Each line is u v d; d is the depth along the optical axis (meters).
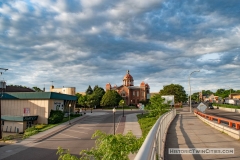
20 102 38.59
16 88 53.59
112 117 46.53
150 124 24.39
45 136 26.11
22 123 33.41
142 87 98.56
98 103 84.00
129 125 33.22
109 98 81.69
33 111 37.81
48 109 37.34
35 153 18.42
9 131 33.81
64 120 40.22
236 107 53.81
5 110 39.19
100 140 6.71
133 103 97.12
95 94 84.38
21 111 38.41
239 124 12.13
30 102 38.16
